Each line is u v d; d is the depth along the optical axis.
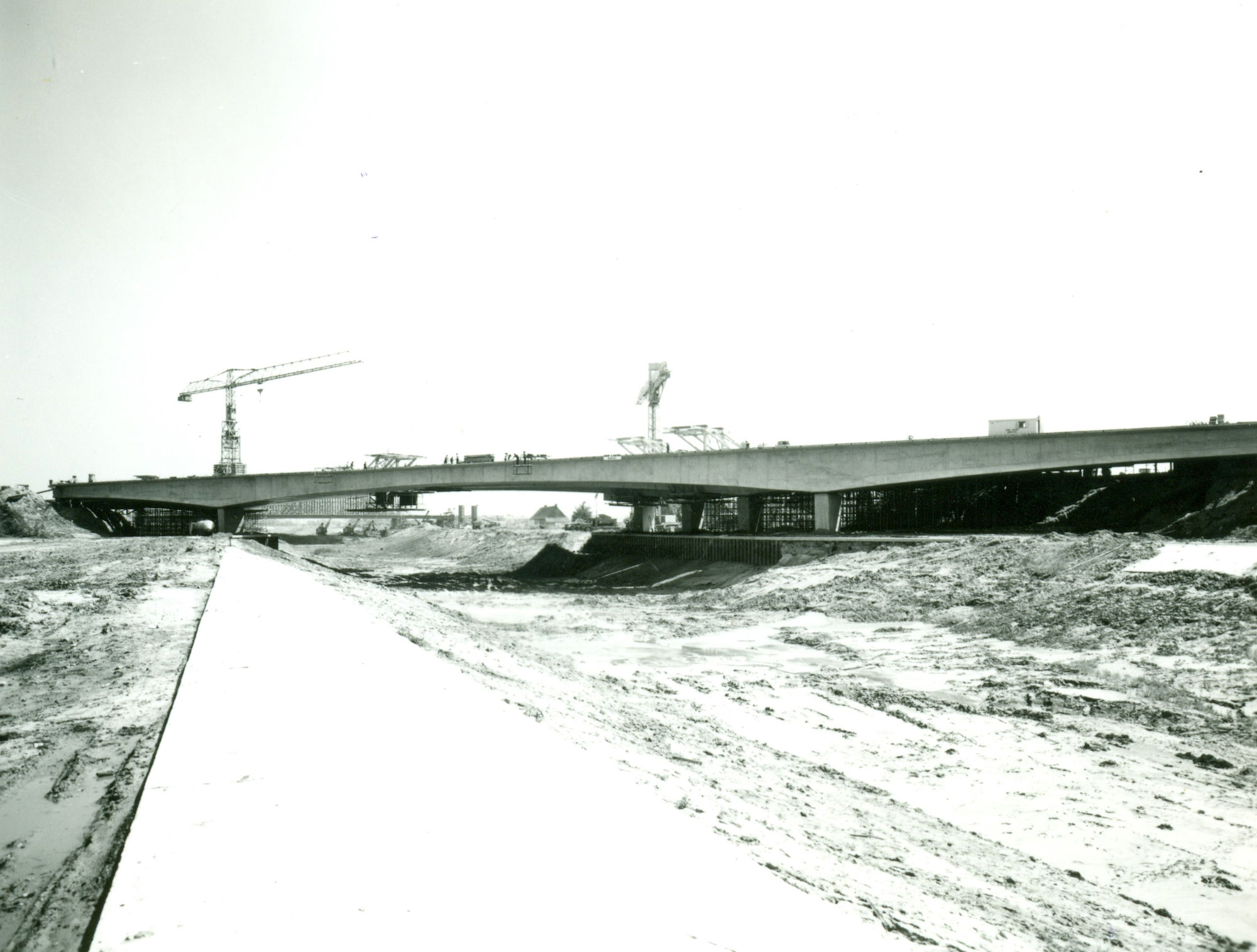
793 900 7.54
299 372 165.88
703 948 5.88
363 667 15.37
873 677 35.88
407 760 9.55
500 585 92.56
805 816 14.35
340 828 7.20
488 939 5.41
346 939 5.19
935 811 19.53
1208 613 36.28
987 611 47.62
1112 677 32.50
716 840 8.80
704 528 121.44
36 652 18.86
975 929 9.37
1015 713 28.91
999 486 89.06
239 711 11.17
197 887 5.86
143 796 7.75
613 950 5.49
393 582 92.44
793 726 27.23
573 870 6.93
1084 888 14.87
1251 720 26.42
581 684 26.86
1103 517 78.12
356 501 195.88
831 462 82.00
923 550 63.88
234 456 163.50
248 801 7.70
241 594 27.06
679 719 24.80
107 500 108.94
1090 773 22.42
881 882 10.45
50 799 8.85
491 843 7.27
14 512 98.31
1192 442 67.19
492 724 11.91
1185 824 18.73
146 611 24.25
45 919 6.03
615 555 113.25
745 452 85.62
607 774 10.41
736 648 45.50
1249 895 15.06
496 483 96.88
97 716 12.26
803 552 75.88
